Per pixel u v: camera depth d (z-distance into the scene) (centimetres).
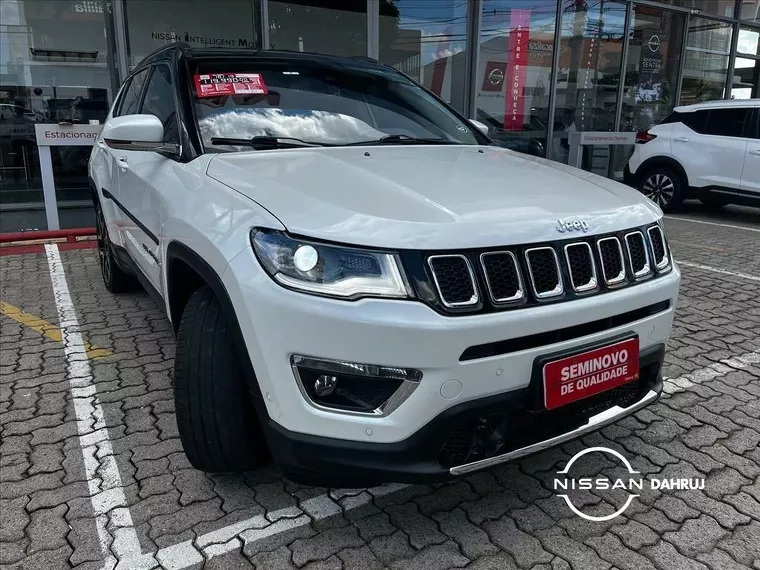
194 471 249
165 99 315
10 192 720
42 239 670
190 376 211
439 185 221
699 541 213
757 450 271
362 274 178
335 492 238
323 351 177
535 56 1012
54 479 243
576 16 1040
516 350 189
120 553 203
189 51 317
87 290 499
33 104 718
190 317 217
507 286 189
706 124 870
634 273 223
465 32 935
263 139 275
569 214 209
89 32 723
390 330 173
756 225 838
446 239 182
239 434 213
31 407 301
